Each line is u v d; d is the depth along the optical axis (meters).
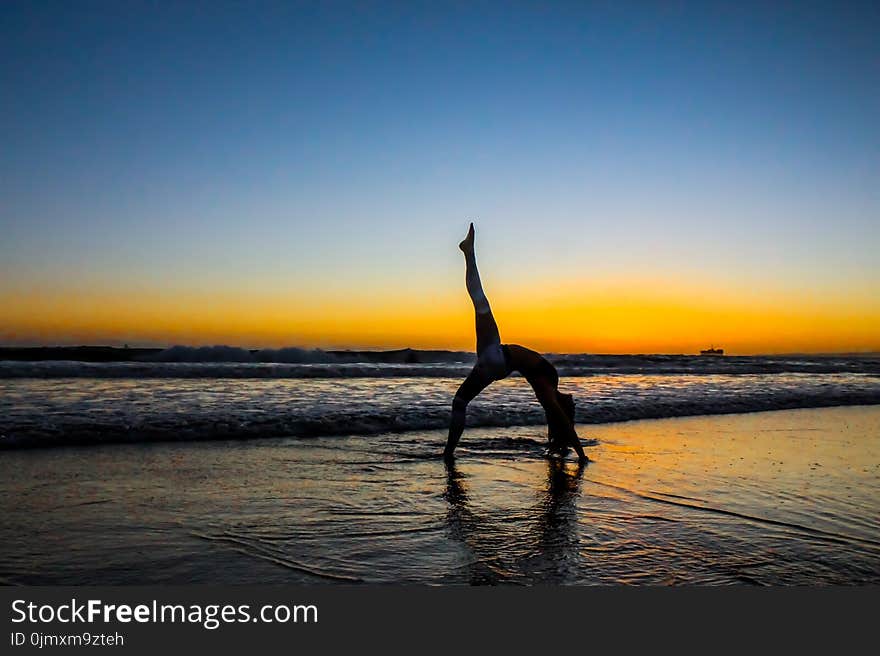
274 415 9.02
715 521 4.93
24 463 6.24
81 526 4.50
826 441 8.84
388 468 6.62
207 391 12.09
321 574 3.82
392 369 19.59
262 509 5.04
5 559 3.88
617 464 7.04
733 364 30.98
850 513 5.19
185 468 6.29
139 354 25.20
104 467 6.21
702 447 8.17
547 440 8.44
